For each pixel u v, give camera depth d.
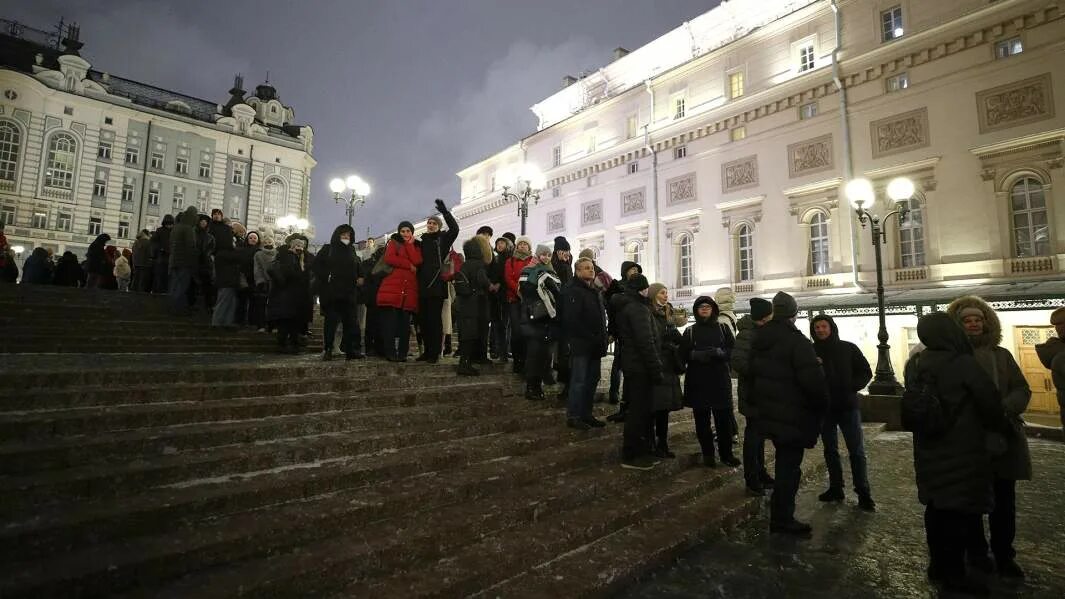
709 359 5.77
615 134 27.88
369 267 8.34
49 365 5.09
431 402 5.77
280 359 6.83
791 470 4.58
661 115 25.58
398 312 7.25
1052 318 5.14
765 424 4.57
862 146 18.56
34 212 37.19
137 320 8.55
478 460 4.67
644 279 5.42
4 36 39.84
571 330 5.93
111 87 42.38
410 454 4.39
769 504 5.32
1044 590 3.61
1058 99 14.87
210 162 44.50
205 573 2.73
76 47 41.81
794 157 20.39
